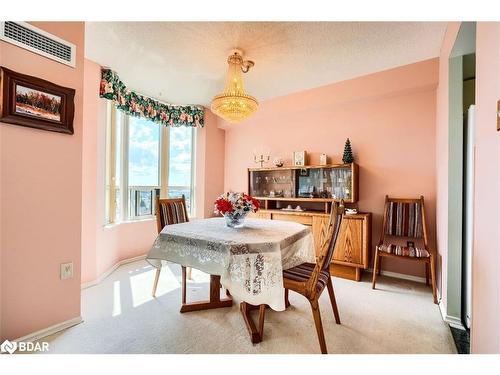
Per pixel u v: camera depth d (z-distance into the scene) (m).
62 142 1.79
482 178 1.15
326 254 1.59
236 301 2.26
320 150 3.57
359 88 3.06
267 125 4.12
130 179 3.54
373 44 2.35
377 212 3.12
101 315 1.98
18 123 1.54
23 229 1.60
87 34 2.19
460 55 2.00
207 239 1.71
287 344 1.63
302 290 1.55
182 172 4.25
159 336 1.71
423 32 2.16
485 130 1.12
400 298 2.35
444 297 2.06
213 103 2.38
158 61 2.67
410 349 1.58
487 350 1.08
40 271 1.67
